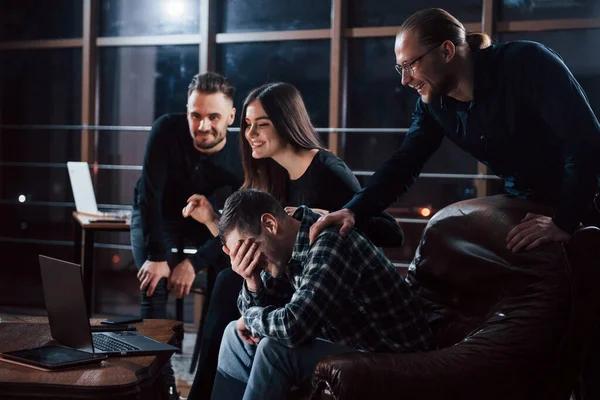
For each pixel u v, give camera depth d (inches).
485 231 89.7
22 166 218.1
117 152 210.1
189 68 204.1
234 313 104.0
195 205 125.0
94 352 78.1
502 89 87.0
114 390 68.1
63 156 214.7
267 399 80.8
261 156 109.3
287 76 196.9
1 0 215.5
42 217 217.2
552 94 82.7
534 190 91.1
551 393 82.1
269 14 197.5
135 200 141.3
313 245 84.5
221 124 131.0
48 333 88.7
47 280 84.0
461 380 77.4
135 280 209.9
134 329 92.0
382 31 188.2
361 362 76.3
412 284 97.0
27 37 215.2
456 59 86.9
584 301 82.0
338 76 189.9
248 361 90.0
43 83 215.0
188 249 140.4
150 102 207.3
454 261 91.6
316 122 195.2
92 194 167.6
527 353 80.0
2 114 217.8
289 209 100.5
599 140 81.4
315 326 80.3
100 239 211.9
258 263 87.7
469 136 92.4
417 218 189.3
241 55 199.5
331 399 77.1
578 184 80.9
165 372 110.1
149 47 206.5
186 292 129.1
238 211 87.4
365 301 86.7
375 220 98.7
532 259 83.7
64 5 211.9
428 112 98.0
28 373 71.3
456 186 185.9
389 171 97.0
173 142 132.6
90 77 207.0
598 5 172.6
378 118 191.5
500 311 83.9
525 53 85.3
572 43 175.0
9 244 219.3
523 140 88.1
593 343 91.5
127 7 206.8
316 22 194.2
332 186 107.1
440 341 91.0
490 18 176.7
